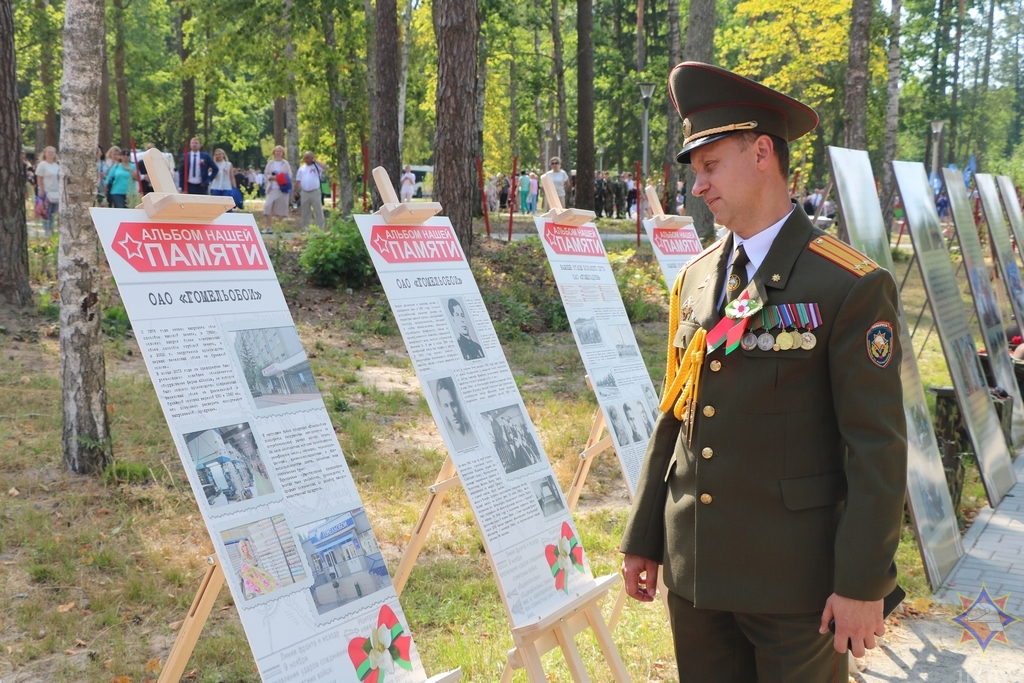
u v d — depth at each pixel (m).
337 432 7.49
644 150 23.06
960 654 4.36
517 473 3.49
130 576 4.73
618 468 7.22
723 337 2.39
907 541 5.78
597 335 4.30
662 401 2.67
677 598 2.58
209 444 2.53
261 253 2.93
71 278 5.81
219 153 17.52
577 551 3.62
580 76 22.00
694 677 2.62
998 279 11.00
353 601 2.70
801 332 2.29
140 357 9.31
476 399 3.46
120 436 6.71
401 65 29.42
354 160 32.53
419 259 3.50
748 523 2.36
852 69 16.84
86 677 3.86
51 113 33.56
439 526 5.84
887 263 5.95
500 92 41.34
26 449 6.28
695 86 2.41
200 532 5.41
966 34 54.38
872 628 2.16
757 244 2.43
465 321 3.58
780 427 2.33
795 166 33.50
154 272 2.60
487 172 43.38
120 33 34.19
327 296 12.75
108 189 16.78
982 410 7.09
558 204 4.41
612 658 3.52
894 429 2.21
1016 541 5.97
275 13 23.91
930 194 7.10
